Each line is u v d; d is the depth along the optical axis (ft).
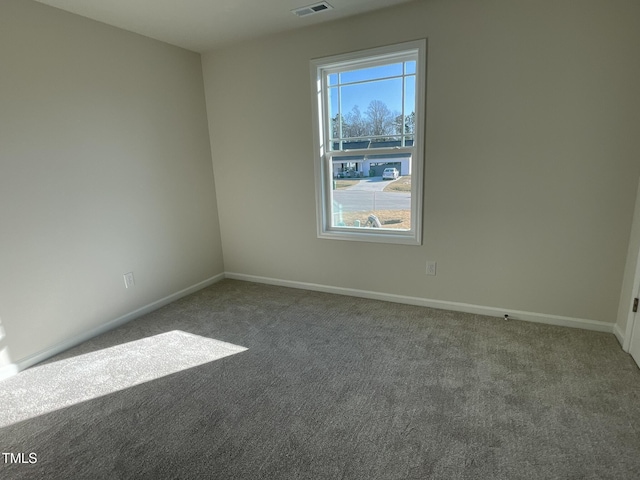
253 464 5.02
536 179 8.16
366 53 9.18
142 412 6.17
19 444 5.53
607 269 7.95
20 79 7.33
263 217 12.00
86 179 8.69
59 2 7.61
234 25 9.33
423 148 9.09
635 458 4.86
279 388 6.69
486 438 5.30
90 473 4.97
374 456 5.07
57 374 7.41
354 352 7.84
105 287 9.30
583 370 6.84
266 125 11.12
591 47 7.19
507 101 8.06
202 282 12.34
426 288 9.99
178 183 11.19
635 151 7.25
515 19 7.65
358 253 10.72
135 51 9.61
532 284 8.74
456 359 7.39
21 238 7.55
